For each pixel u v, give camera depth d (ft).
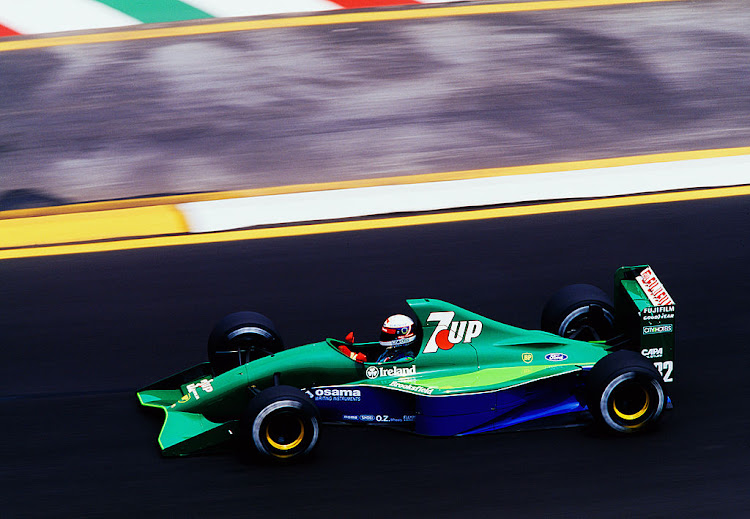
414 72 194.90
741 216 146.51
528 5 225.56
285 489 84.23
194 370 104.88
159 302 127.54
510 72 194.29
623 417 89.97
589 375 90.68
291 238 144.46
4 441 94.99
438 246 140.56
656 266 132.26
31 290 131.34
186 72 194.80
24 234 145.89
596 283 127.95
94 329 120.98
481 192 154.81
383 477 85.61
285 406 86.48
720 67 195.62
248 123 177.06
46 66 197.57
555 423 93.45
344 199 153.58
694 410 96.22
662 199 152.35
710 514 78.69
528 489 82.79
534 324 118.11
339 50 203.62
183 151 168.14
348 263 136.67
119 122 177.99
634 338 97.35
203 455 90.94
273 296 128.06
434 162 163.32
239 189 156.35
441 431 92.02
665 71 194.29
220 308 125.29
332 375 94.89
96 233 146.30
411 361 95.76
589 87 188.34
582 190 155.12
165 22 216.54
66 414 100.42
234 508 81.61
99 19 216.33
